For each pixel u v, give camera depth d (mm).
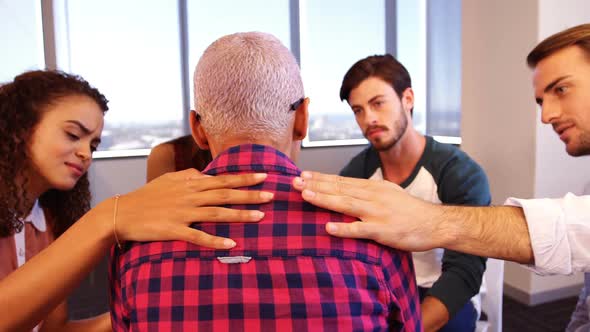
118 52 4645
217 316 581
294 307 574
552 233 718
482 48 3311
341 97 1537
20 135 882
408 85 1466
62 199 1111
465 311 1266
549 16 2885
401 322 635
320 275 583
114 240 650
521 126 3037
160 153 1420
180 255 605
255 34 679
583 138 909
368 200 642
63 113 899
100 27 4555
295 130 724
